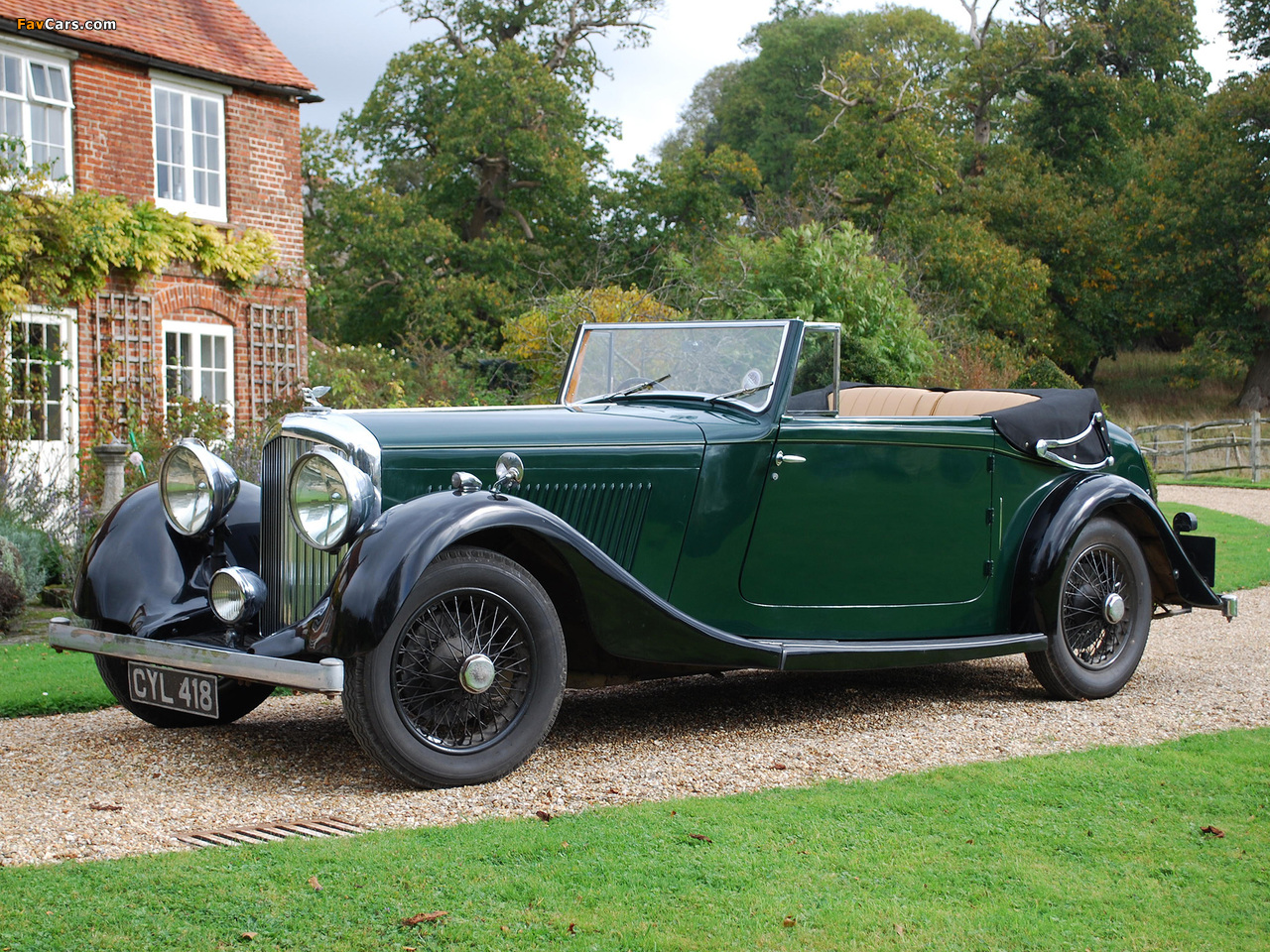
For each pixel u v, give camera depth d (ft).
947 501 16.38
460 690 12.51
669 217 112.37
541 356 48.49
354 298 103.91
